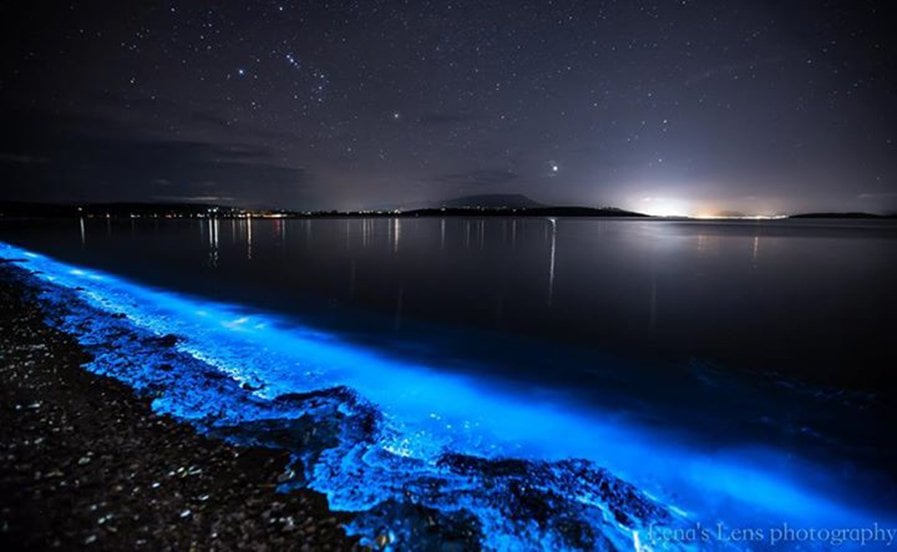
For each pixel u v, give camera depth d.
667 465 5.35
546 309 15.12
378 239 50.16
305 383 7.36
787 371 9.09
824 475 5.17
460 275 22.25
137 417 5.16
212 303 14.92
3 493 3.61
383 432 5.31
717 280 20.34
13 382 6.02
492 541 3.43
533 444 5.74
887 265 25.03
